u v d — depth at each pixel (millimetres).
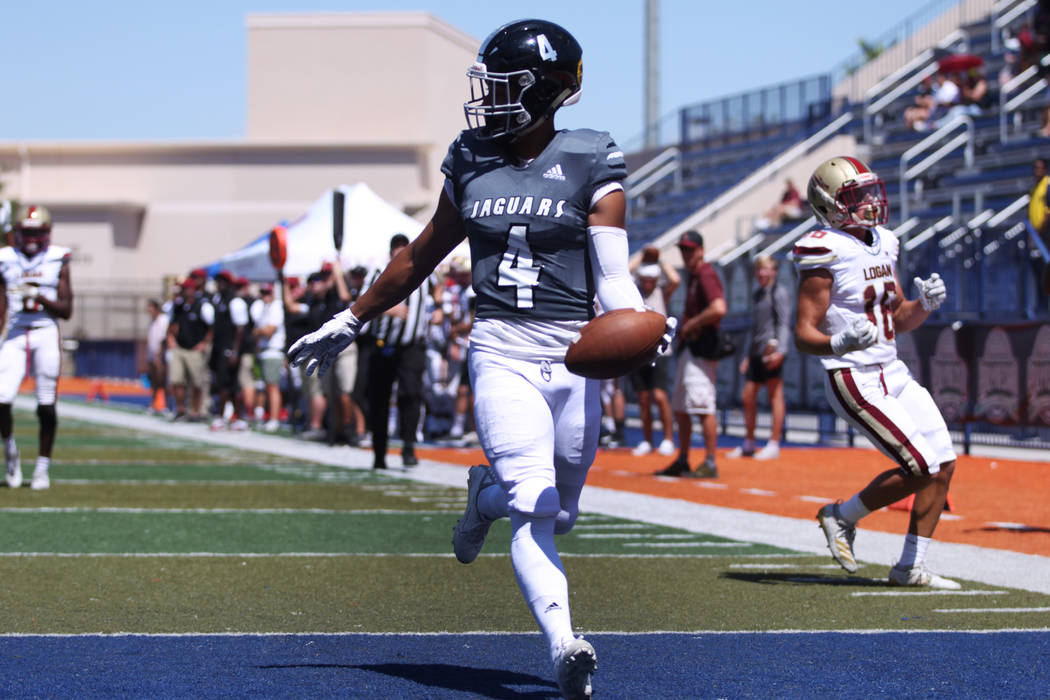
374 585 8320
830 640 6691
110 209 64125
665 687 5641
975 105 36750
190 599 7738
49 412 14055
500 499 5859
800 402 23625
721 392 25812
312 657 6219
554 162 5508
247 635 6723
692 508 12930
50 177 65688
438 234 5910
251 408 25906
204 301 27078
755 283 24547
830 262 8516
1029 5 39469
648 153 49062
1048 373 18703
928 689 5652
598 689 5598
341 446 21469
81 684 5574
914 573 8383
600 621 7180
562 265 5516
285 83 66688
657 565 9250
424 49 66000
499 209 5520
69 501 12930
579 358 5191
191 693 5434
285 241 22984
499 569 9039
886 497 8430
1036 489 14812
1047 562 9500
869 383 8500
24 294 13898
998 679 5852
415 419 17469
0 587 8000
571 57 5527
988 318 21203
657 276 18438
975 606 7723
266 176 64750
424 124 66125
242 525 11297
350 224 26156
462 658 6250
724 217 39188
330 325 6078
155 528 10984
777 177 39656
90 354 60812
